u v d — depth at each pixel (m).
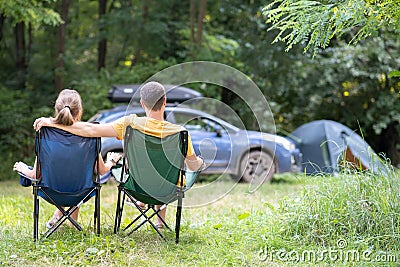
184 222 12.45
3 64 35.78
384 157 11.45
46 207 14.66
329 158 23.03
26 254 9.43
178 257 9.59
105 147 20.86
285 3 11.19
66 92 10.38
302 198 11.16
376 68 31.73
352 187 10.93
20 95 30.52
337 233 10.27
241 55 31.42
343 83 33.28
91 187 10.28
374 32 10.98
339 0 10.94
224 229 11.58
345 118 33.78
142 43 33.56
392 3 10.49
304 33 10.70
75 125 10.05
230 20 35.47
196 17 35.50
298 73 32.66
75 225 10.54
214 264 9.29
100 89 29.47
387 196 10.55
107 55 37.03
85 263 9.09
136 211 14.63
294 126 35.00
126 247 9.95
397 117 32.31
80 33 37.78
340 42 31.69
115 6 39.09
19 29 34.59
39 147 10.01
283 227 10.73
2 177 25.91
